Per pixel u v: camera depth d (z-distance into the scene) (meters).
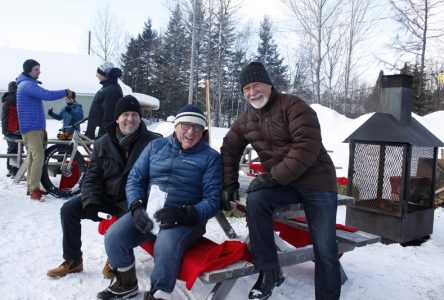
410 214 4.29
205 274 2.29
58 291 2.86
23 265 3.26
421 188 4.64
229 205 2.77
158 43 43.19
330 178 2.57
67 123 7.43
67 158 6.17
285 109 2.52
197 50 29.98
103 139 3.15
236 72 34.69
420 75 22.81
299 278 3.32
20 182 6.57
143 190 2.91
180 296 2.89
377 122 4.48
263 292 2.45
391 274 3.48
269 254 2.48
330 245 2.55
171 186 2.78
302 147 2.41
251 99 2.58
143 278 3.15
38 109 5.35
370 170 4.54
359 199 4.61
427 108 24.06
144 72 45.66
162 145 2.89
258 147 2.70
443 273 3.54
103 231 3.36
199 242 2.74
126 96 3.09
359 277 3.39
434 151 4.62
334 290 2.57
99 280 3.07
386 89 4.69
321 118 13.06
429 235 4.68
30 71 5.34
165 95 39.41
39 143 5.38
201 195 2.81
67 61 30.08
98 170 3.13
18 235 3.99
